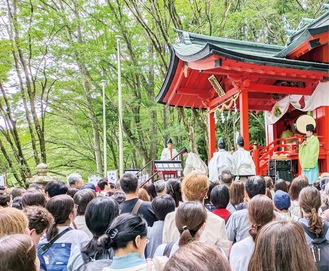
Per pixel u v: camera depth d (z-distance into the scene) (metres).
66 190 4.38
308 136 10.13
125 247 1.85
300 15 19.83
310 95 11.34
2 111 17.12
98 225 2.39
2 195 4.36
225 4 16.39
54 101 20.55
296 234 1.33
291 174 9.84
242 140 9.42
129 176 3.79
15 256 1.24
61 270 2.55
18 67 16.81
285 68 9.45
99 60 19.39
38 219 2.44
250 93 13.59
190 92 12.70
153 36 16.95
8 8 15.74
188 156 9.97
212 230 2.82
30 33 16.12
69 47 18.28
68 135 23.47
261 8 19.28
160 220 3.21
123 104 21.42
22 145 21.28
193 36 12.53
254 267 1.36
